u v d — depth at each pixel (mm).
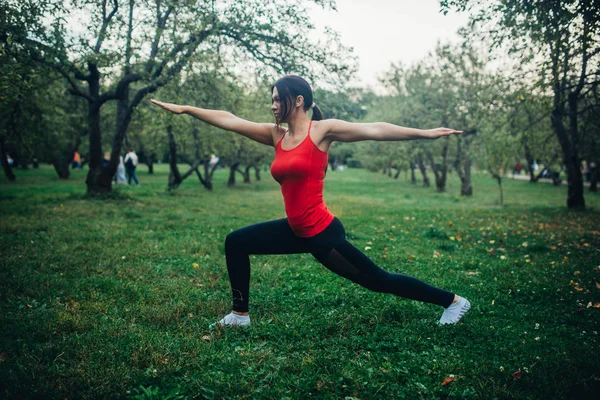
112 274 5395
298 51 10938
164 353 3199
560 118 14906
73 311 4008
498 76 10750
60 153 24594
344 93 11273
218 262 6180
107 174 14297
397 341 3486
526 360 3178
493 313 4246
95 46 10953
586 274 5691
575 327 3941
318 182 3320
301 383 2828
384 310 4121
